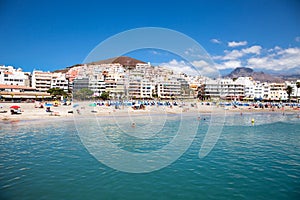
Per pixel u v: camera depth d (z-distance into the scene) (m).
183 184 9.65
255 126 28.42
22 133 21.22
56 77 101.44
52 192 8.80
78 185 9.44
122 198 8.41
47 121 29.17
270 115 46.03
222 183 9.77
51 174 10.59
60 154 13.90
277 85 122.81
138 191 8.97
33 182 9.67
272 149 15.72
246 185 9.58
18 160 12.63
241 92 106.12
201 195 8.71
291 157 13.66
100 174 10.65
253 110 56.62
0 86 75.88
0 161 12.45
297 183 9.78
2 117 30.39
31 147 15.70
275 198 8.48
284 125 29.70
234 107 60.81
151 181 9.92
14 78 92.75
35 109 41.62
